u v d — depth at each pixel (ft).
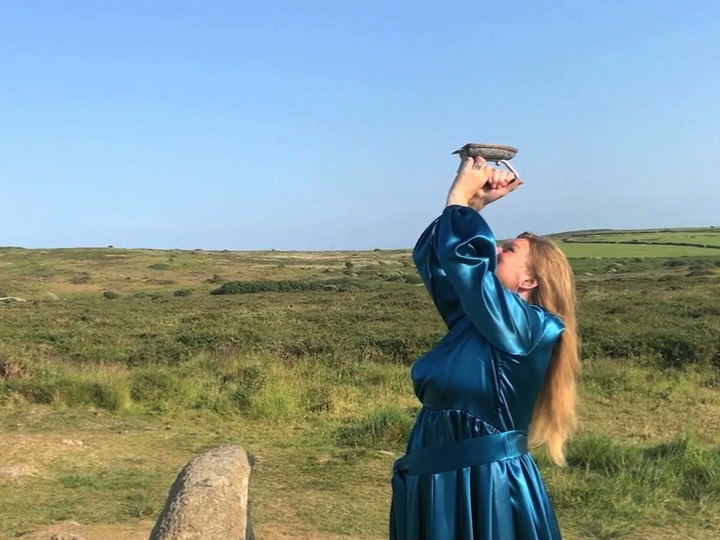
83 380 34.27
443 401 6.81
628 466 22.63
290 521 19.12
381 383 39.37
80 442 26.55
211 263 247.70
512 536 6.59
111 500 20.42
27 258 247.50
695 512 19.54
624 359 47.55
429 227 7.30
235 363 41.16
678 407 35.78
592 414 34.17
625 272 159.84
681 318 66.49
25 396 32.91
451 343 7.00
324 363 47.01
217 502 10.39
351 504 20.62
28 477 22.33
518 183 7.51
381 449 26.84
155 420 30.91
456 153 7.65
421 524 6.73
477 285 6.61
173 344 59.11
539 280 7.25
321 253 338.75
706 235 333.21
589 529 18.48
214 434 28.96
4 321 88.22
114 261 240.73
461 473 6.63
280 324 75.66
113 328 77.36
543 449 24.00
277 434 29.27
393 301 96.99
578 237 350.84
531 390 6.79
